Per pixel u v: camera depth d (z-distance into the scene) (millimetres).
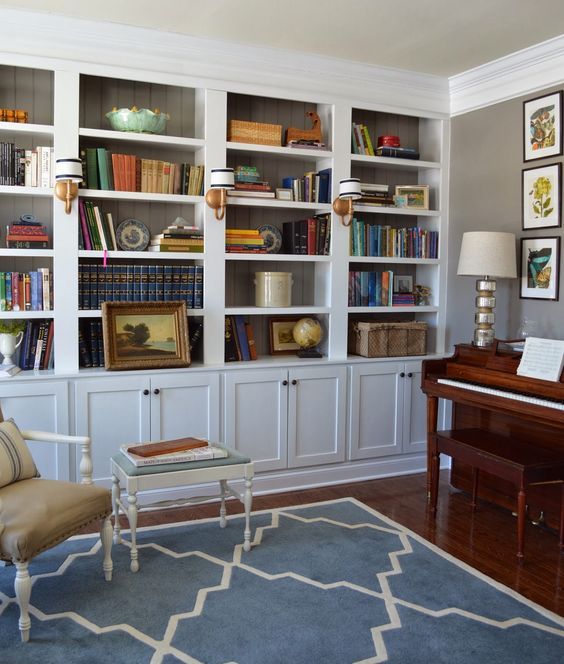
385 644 2375
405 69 4273
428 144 4727
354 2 3227
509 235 3885
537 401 3209
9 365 3584
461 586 2832
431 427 3938
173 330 3871
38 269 3646
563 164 3773
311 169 4504
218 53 3816
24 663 2234
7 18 3344
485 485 3926
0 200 3703
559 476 3158
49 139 3762
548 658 2303
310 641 2391
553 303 3861
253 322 4414
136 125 3721
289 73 4035
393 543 3285
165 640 2385
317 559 3086
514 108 4094
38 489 2643
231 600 2684
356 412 4340
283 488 4164
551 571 3021
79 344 3723
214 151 3904
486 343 3975
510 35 3666
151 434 3758
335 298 4305
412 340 4539
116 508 3213
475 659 2289
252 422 4027
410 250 4562
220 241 3947
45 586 2781
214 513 3717
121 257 3746
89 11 3350
